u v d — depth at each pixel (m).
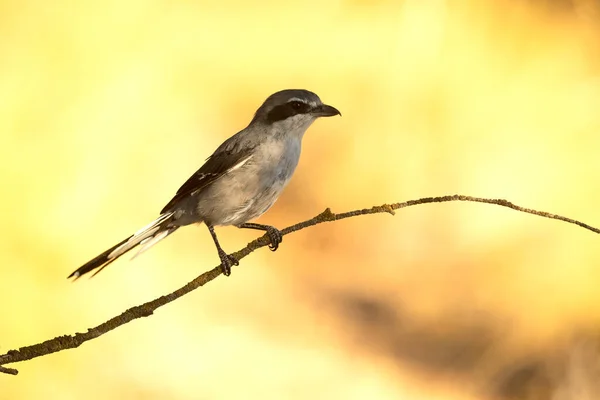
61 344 4.11
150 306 4.40
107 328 4.34
